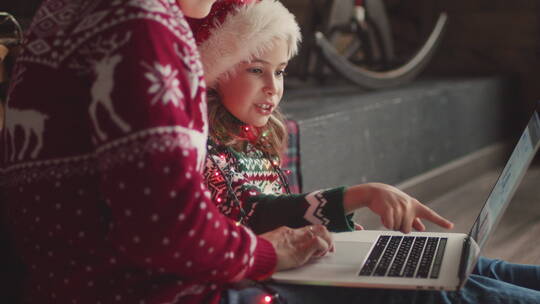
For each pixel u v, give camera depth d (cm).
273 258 77
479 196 292
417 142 279
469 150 336
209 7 85
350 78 278
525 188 306
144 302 69
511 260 203
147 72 62
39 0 217
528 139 88
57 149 67
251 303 78
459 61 427
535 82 401
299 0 397
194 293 72
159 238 62
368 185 90
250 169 104
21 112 70
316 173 204
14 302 91
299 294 83
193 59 69
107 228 68
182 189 63
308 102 247
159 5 66
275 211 96
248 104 102
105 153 62
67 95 66
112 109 62
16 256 90
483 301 83
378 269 82
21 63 71
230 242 69
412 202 87
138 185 61
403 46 450
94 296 70
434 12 433
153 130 61
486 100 354
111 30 64
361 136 234
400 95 271
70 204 68
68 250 70
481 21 415
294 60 370
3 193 85
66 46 67
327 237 86
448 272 80
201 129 68
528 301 83
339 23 321
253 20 98
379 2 329
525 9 399
